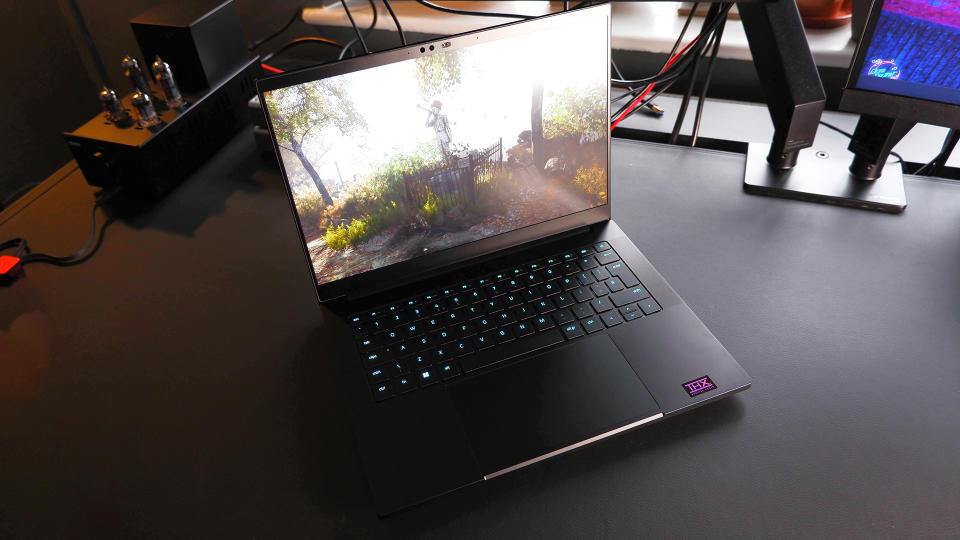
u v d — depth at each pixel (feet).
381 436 1.84
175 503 1.78
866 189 2.64
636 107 3.21
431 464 1.76
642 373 1.96
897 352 2.06
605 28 2.17
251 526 1.72
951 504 1.68
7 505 1.81
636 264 2.31
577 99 2.22
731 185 2.77
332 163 2.03
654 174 2.86
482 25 3.71
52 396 2.08
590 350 2.03
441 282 2.27
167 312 2.35
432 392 1.94
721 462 1.79
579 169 2.33
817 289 2.28
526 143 2.22
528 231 2.37
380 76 1.99
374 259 2.21
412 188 2.15
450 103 2.08
